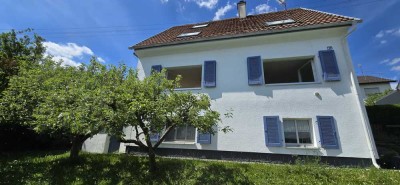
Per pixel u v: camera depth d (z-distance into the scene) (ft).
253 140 27.99
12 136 33.06
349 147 25.02
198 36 36.09
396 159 24.25
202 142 29.22
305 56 29.91
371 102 72.74
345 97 26.94
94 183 19.01
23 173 20.89
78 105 18.56
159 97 19.92
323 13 33.73
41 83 22.48
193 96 20.66
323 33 29.84
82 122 16.93
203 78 32.78
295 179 19.12
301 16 36.06
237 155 27.96
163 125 18.79
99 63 23.71
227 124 29.55
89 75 23.43
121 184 18.84
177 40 36.32
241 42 33.01
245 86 30.78
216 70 32.86
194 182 18.76
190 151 29.71
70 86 20.72
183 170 21.50
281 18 38.17
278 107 28.48
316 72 29.35
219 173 20.51
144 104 17.38
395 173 19.83
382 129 40.86
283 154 26.50
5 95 23.06
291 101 28.30
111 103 18.45
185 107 20.12
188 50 35.45
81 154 28.02
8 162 24.90
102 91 18.79
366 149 24.63
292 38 30.99
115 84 21.68
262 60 31.48
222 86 31.76
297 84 28.84
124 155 28.37
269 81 43.93
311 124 27.25
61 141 39.06
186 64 34.78
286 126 28.07
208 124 19.26
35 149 36.22
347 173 20.17
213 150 28.94
